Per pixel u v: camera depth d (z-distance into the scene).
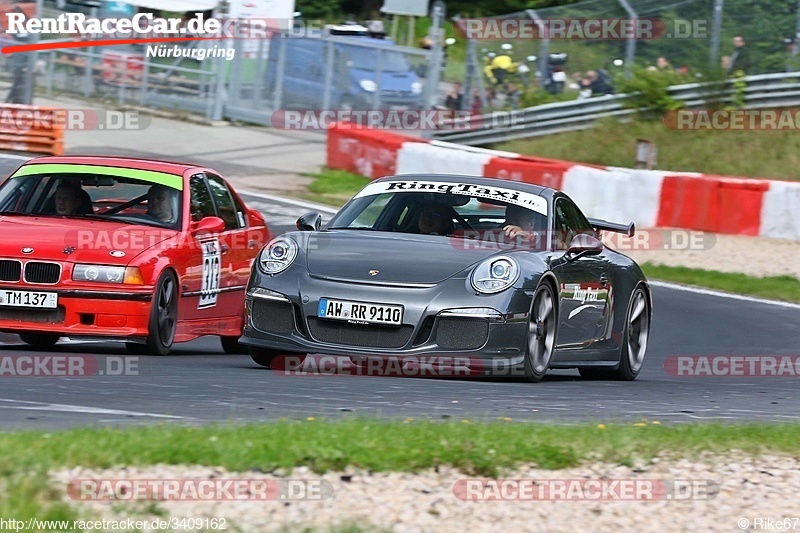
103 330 27.66
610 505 14.69
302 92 89.25
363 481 14.59
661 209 61.19
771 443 18.31
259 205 64.69
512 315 24.97
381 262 25.58
